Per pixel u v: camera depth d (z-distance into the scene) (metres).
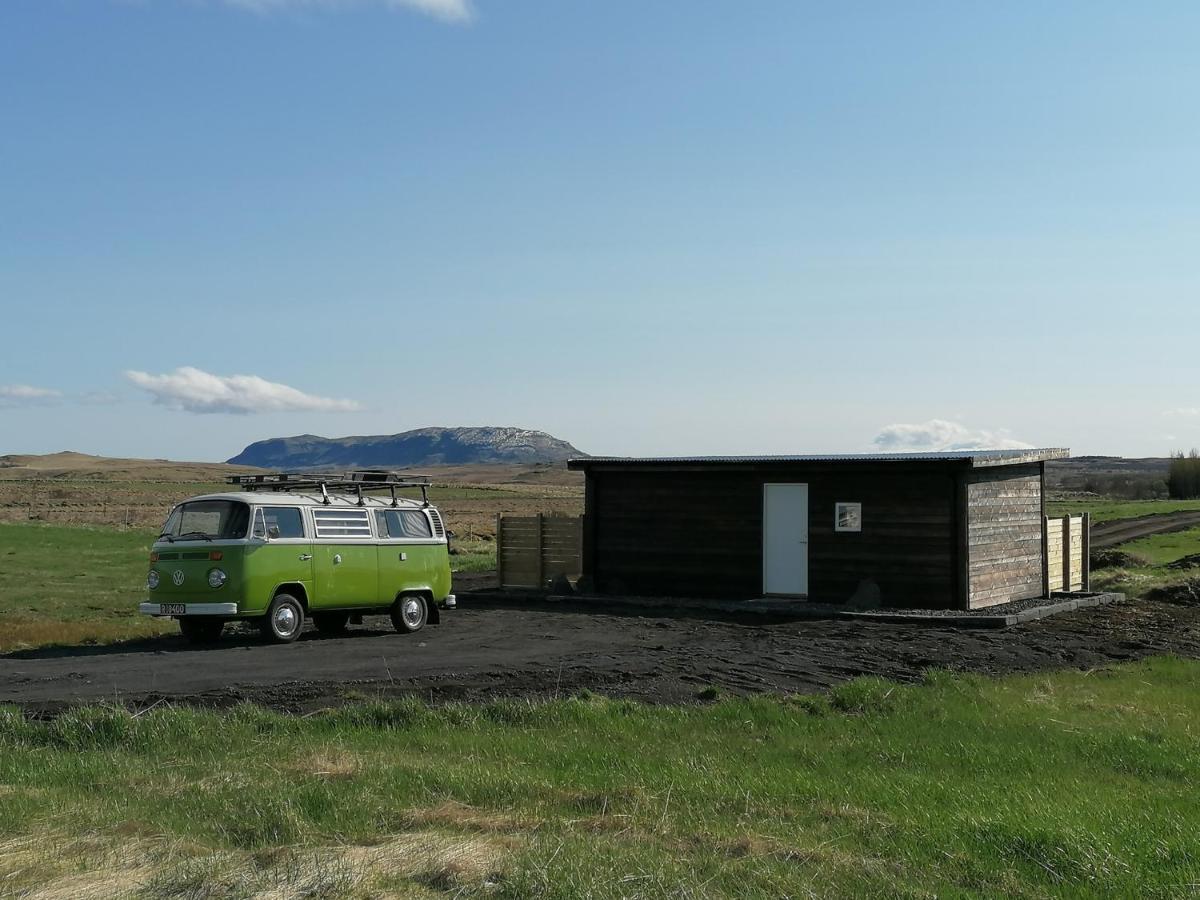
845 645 17.84
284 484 19.86
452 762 10.02
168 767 9.64
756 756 10.84
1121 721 13.09
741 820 8.27
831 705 13.41
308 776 9.23
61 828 7.67
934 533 22.88
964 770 10.63
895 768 10.62
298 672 15.23
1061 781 10.22
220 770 9.46
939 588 22.83
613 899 6.35
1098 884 7.21
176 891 6.52
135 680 14.45
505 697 13.23
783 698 13.52
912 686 14.53
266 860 6.98
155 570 18.48
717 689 13.71
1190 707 14.02
